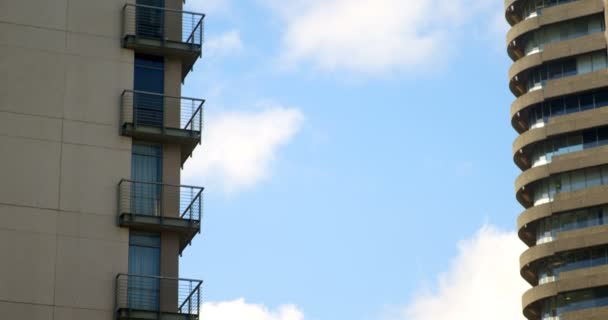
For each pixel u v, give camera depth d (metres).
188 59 95.50
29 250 87.06
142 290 88.06
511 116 188.00
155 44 93.94
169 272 89.25
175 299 88.25
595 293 174.12
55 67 92.06
